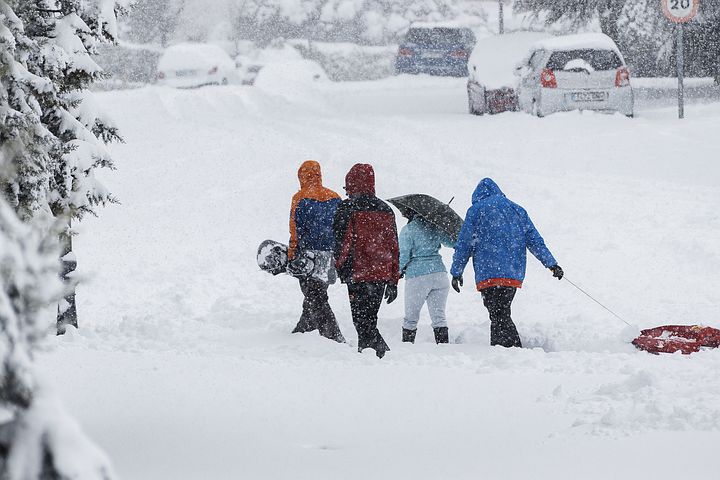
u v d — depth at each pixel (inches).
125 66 6663.4
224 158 2677.2
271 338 1189.7
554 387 881.5
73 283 319.6
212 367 968.9
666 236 1788.9
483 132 2913.4
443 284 1234.0
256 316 1376.7
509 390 875.4
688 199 2043.6
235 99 3961.6
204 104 3801.7
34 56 1123.3
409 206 1221.1
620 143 2640.3
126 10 1268.5
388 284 1127.6
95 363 968.9
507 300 1174.3
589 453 650.8
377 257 1115.3
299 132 3105.3
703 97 3769.7
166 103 3759.8
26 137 1008.2
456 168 2432.3
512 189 2167.8
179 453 669.9
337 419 780.0
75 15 1178.6
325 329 1222.9
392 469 630.5
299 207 1205.7
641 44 4407.0
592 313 1438.2
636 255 1710.1
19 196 1021.8
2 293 291.0
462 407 816.3
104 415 775.7
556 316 1428.4
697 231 1809.8
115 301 1550.2
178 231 1969.7
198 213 2112.5
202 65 5073.8
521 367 1002.7
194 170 2532.0
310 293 1217.4
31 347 306.8
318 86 4975.4
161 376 915.4
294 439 716.7
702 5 3991.1
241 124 3284.9
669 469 606.5
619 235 1819.6
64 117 1205.7
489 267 1172.5
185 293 1593.3
